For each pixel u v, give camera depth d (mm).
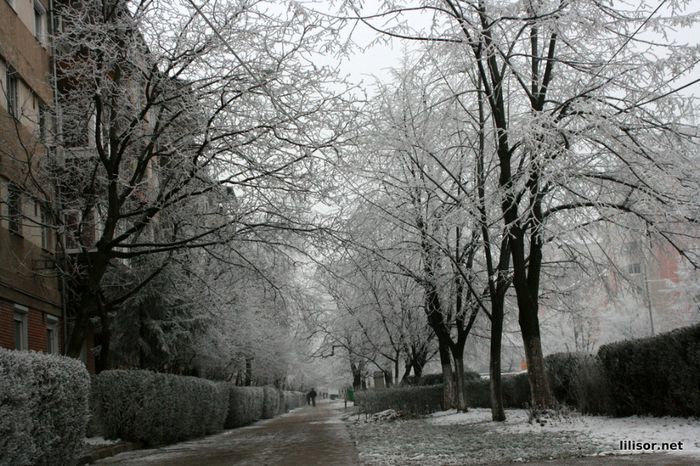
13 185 15547
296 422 32500
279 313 17016
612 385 13625
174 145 14336
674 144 13883
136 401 16797
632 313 39031
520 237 14211
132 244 14414
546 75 13836
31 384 8961
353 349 33344
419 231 17219
